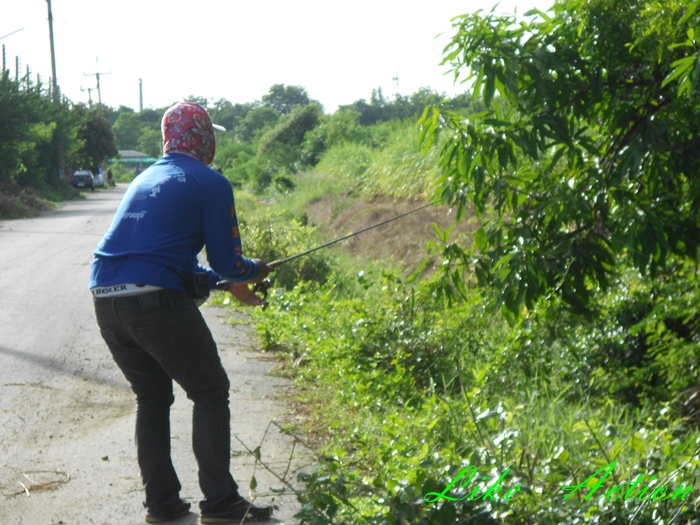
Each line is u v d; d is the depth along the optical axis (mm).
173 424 5598
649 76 4949
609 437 5152
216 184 3881
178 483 4082
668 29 4605
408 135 21000
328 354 7070
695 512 3568
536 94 4824
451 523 3355
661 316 7711
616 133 5211
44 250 18234
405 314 7578
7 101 38469
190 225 3830
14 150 39688
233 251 3924
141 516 4105
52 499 4301
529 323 6441
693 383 7441
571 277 5066
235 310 10617
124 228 3814
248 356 8008
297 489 4426
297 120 48469
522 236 5008
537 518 3549
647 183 5137
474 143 4844
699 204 5113
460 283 5359
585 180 4977
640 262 4758
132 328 3754
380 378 6574
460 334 7375
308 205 24297
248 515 3932
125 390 6637
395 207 18062
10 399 6250
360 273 8141
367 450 4949
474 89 4848
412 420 5477
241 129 116188
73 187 56625
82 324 9438
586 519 3500
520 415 5469
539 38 4895
